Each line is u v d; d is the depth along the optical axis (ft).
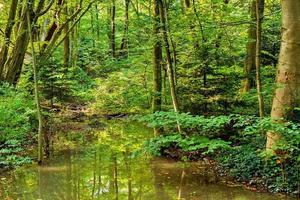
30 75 61.82
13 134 42.14
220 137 39.37
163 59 47.88
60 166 37.83
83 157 41.32
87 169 36.94
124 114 68.59
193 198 28.91
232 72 43.88
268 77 49.93
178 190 30.81
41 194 30.12
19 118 42.93
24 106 47.52
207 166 36.60
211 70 43.27
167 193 30.17
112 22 105.29
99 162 39.42
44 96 65.16
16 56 56.70
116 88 69.21
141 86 64.75
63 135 52.42
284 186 28.94
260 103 33.73
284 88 31.14
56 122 56.54
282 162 29.78
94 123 61.26
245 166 32.78
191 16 42.93
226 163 35.06
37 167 37.35
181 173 35.06
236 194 29.25
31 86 61.21
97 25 114.32
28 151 42.29
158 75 41.96
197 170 35.68
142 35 48.73
